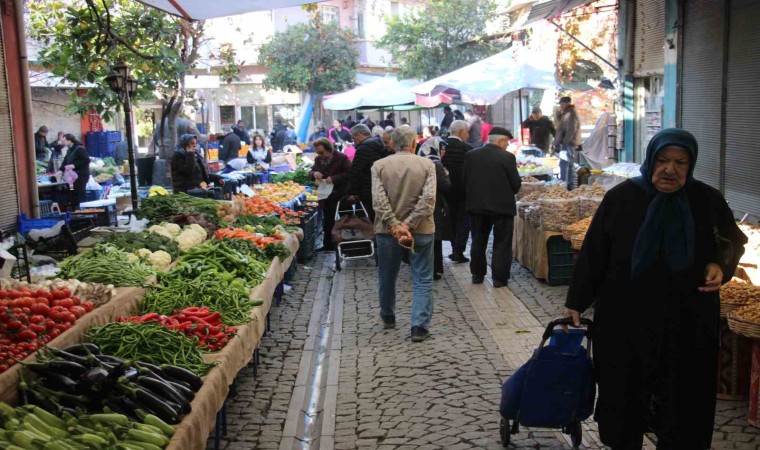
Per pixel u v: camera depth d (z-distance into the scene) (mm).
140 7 16875
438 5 36250
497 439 5703
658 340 4348
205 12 11617
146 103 27875
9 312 5168
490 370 7316
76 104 14484
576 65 17016
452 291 10766
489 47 36031
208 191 14141
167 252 8836
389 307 8930
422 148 12406
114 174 22938
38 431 3990
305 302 10984
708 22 11664
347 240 12906
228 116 42594
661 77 14758
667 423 4387
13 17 11977
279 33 40031
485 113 34500
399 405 6547
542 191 13242
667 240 4320
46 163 21703
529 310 9547
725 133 11117
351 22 45344
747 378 6230
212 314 6195
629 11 15516
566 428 5348
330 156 14703
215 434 5863
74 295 6188
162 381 4672
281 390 7383
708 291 4309
